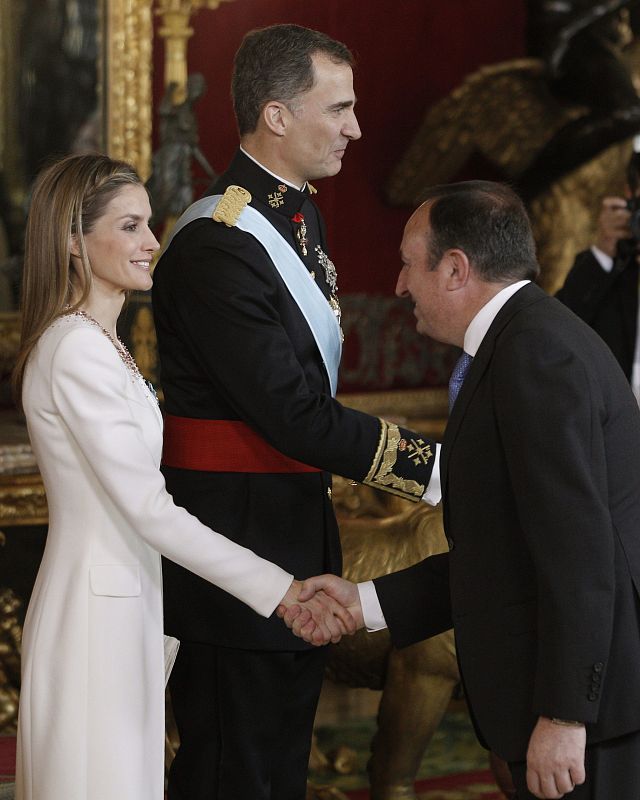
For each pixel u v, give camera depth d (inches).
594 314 384.2
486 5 534.6
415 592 228.2
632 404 199.5
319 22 499.2
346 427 232.1
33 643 216.5
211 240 235.0
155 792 220.8
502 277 202.5
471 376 201.6
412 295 208.7
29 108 430.6
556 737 185.5
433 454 238.5
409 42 520.7
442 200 205.3
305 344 242.4
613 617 190.5
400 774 322.7
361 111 513.3
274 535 242.1
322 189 510.0
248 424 235.3
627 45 495.5
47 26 431.5
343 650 322.3
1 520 367.6
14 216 430.6
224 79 481.7
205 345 233.5
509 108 493.4
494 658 198.4
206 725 246.8
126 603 214.8
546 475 185.0
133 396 219.3
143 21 443.8
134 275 220.8
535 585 196.2
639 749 194.9
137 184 222.7
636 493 197.2
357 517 337.1
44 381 214.2
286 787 253.1
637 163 382.6
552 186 501.4
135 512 212.2
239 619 240.5
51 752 212.1
